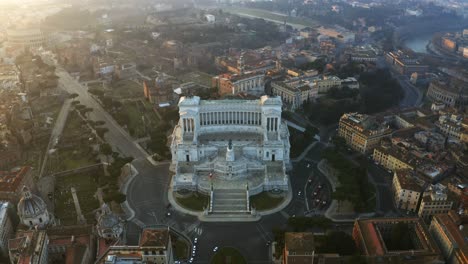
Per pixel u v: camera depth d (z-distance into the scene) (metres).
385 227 193.75
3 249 189.38
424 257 171.38
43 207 196.75
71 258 169.62
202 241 198.50
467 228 183.62
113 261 158.62
